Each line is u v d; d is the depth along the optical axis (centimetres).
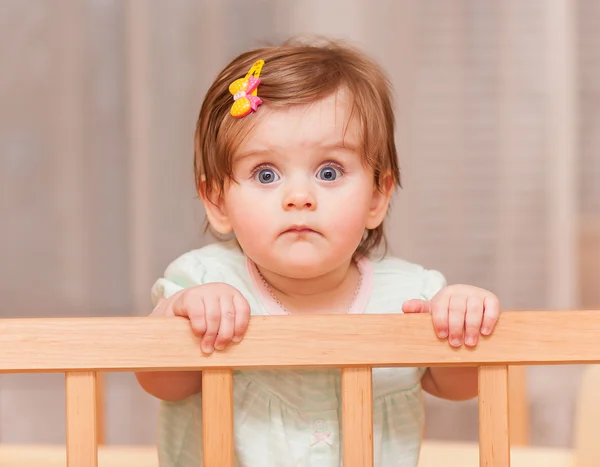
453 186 226
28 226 229
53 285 229
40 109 229
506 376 81
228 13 227
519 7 227
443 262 226
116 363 79
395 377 107
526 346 81
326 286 110
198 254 112
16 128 229
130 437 226
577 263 228
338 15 227
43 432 227
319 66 103
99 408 161
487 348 81
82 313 228
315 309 110
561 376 222
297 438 102
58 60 229
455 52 227
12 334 79
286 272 97
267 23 227
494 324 81
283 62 104
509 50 226
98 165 229
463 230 226
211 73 226
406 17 226
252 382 103
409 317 80
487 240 226
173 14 227
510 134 226
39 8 229
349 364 80
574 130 227
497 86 227
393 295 112
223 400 80
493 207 227
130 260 229
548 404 222
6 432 226
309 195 95
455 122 226
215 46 227
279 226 95
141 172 226
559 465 138
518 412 161
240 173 98
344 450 79
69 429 79
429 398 225
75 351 79
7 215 229
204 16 227
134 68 227
